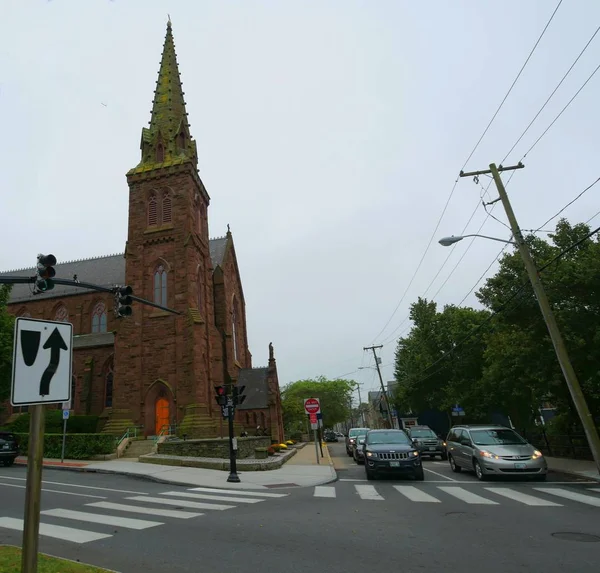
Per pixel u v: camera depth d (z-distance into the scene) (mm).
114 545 7938
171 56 45125
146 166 39375
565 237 20859
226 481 16953
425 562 6785
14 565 6289
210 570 6543
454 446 20094
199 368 33000
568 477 16797
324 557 7102
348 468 23641
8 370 30094
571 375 15195
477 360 35531
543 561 6738
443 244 17969
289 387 90938
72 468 21938
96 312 44531
